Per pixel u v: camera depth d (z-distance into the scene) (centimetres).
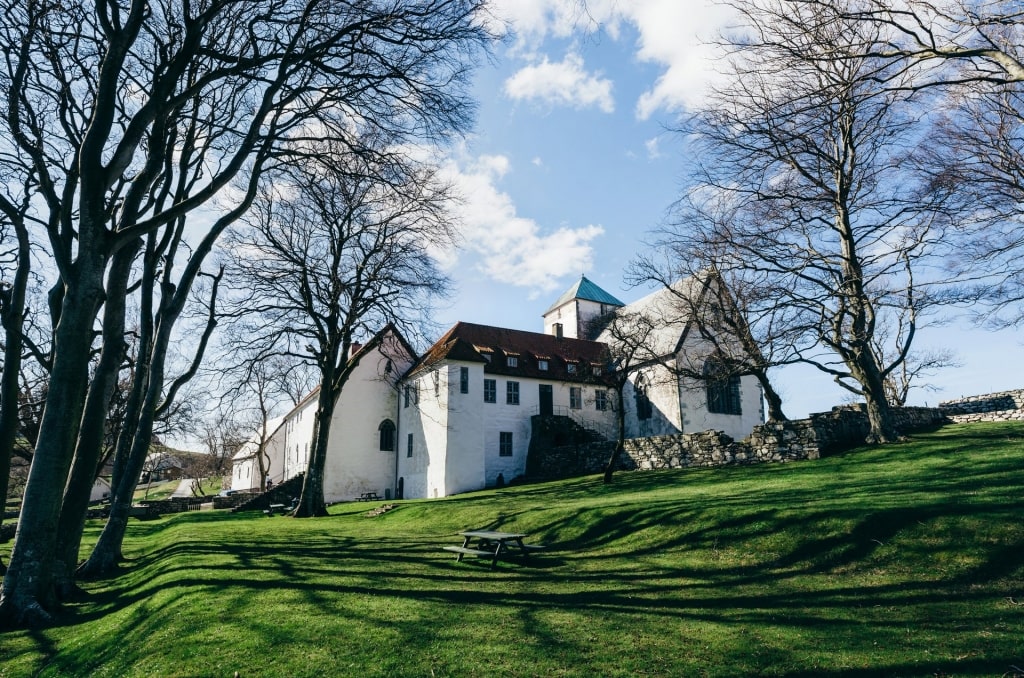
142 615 941
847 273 2136
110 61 1076
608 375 2939
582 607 912
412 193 1700
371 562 1365
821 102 1017
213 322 1836
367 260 2986
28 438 2828
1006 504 1149
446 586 1078
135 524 3142
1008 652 655
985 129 1970
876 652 680
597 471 3391
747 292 2272
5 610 969
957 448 1902
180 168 1609
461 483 3825
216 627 817
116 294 1359
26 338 1375
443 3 1162
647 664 664
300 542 1761
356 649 719
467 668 657
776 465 2333
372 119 1388
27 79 1309
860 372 2342
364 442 4559
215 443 6250
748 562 1183
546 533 1702
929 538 1088
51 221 1184
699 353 3903
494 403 4150
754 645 717
